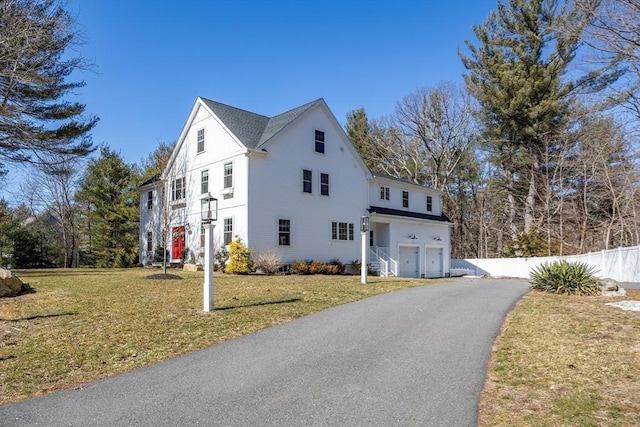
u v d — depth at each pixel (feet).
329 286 46.55
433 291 44.70
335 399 14.99
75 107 63.52
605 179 81.46
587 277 43.70
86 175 107.55
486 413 13.73
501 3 97.50
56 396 15.43
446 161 131.54
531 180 104.37
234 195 66.95
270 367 18.76
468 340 23.43
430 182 136.98
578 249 90.53
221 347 22.00
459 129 126.93
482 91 100.78
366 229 52.54
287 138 71.00
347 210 80.53
